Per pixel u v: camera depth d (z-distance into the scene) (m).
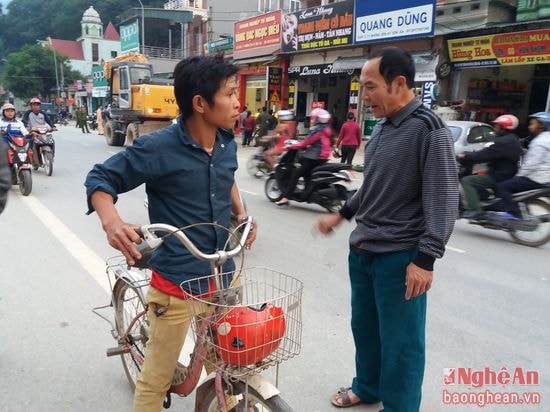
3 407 2.62
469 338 3.57
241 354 1.77
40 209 7.11
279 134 10.40
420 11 13.23
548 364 3.24
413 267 2.10
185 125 1.96
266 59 20.77
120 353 2.68
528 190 6.11
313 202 7.85
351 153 11.93
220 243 2.06
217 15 35.69
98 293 4.12
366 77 2.20
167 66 37.88
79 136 23.16
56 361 3.08
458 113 12.95
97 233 5.89
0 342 3.29
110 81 18.48
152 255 2.04
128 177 1.90
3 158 2.37
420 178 2.18
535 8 11.11
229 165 2.06
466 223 7.41
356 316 2.60
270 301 1.84
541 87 14.31
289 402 2.76
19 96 62.59
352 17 15.68
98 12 73.44
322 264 5.12
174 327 2.03
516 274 5.05
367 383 2.69
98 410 2.63
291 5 28.81
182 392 2.20
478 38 12.33
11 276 4.46
